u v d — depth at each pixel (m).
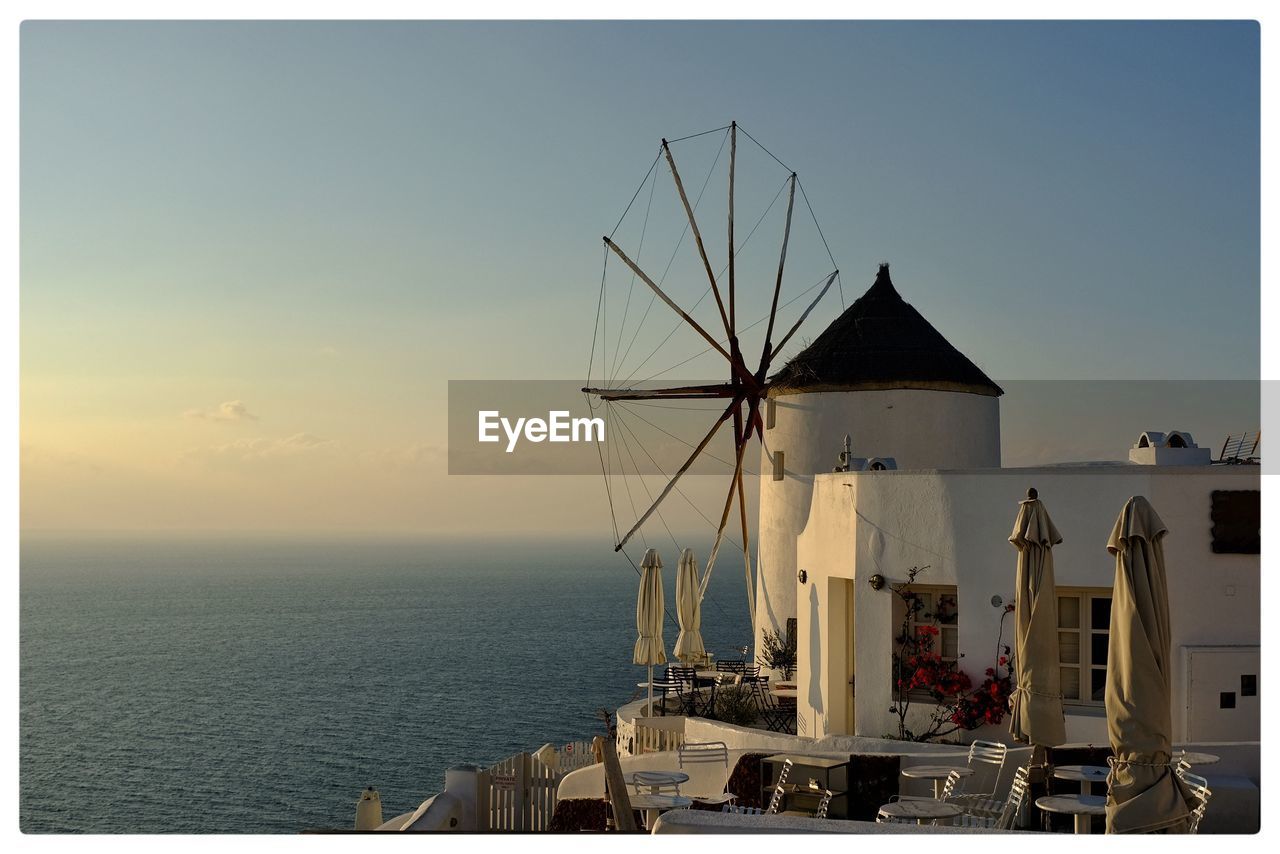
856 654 19.70
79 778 79.88
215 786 73.94
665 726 24.77
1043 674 14.18
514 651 145.00
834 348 32.88
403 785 70.06
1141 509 11.81
